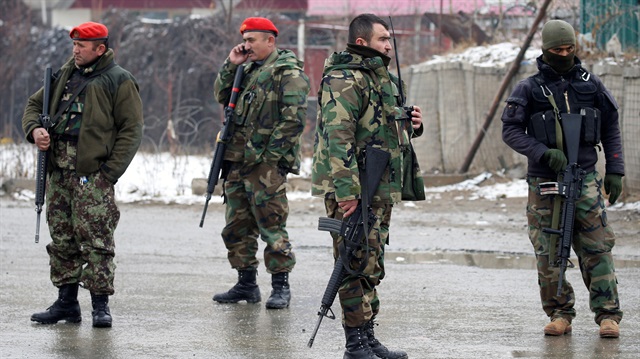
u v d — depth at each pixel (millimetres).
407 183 10992
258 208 14414
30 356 11398
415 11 46281
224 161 14648
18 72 55438
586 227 12406
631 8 31219
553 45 12312
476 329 12945
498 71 32656
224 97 14961
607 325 12336
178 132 46969
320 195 10719
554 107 12320
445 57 35719
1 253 19578
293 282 16562
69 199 13016
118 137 13000
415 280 16719
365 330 10992
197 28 49281
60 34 55469
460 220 24953
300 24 49094
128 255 19547
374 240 10695
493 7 42719
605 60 29422
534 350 11734
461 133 33438
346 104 10430
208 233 22969
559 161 12148
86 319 13531
